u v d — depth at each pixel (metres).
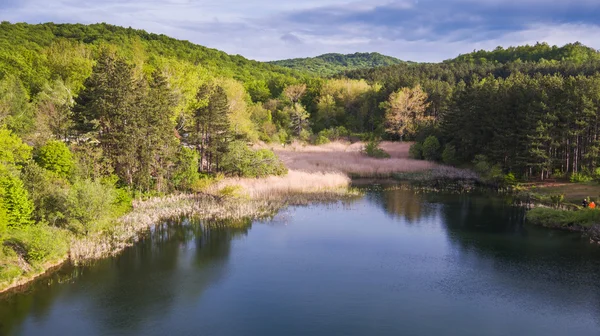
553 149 71.38
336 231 45.81
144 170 54.47
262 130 113.00
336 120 135.88
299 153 97.81
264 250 39.97
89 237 40.31
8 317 27.45
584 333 25.84
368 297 30.56
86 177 45.97
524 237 43.81
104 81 52.22
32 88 84.62
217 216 50.22
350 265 36.41
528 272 34.75
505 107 75.50
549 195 60.25
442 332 25.97
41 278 33.22
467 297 30.55
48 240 34.22
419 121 116.38
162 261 37.16
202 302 29.86
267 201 56.62
